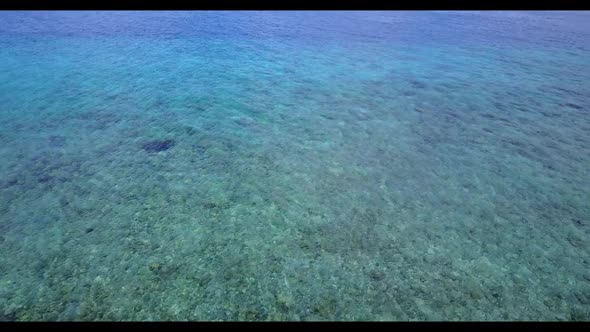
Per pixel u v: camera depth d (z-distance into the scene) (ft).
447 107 41.91
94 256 20.75
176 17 84.94
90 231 22.58
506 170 29.58
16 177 27.53
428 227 23.35
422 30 80.69
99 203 25.04
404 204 25.44
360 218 24.06
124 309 17.84
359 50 64.75
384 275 19.85
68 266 20.08
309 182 27.71
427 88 47.91
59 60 53.93
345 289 19.06
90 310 17.76
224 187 26.96
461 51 65.51
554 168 29.99
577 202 25.91
